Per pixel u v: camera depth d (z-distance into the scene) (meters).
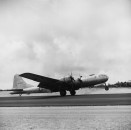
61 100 25.02
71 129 10.13
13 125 11.34
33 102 24.45
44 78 31.86
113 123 11.04
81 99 25.27
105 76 36.59
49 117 13.53
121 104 18.78
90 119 12.33
